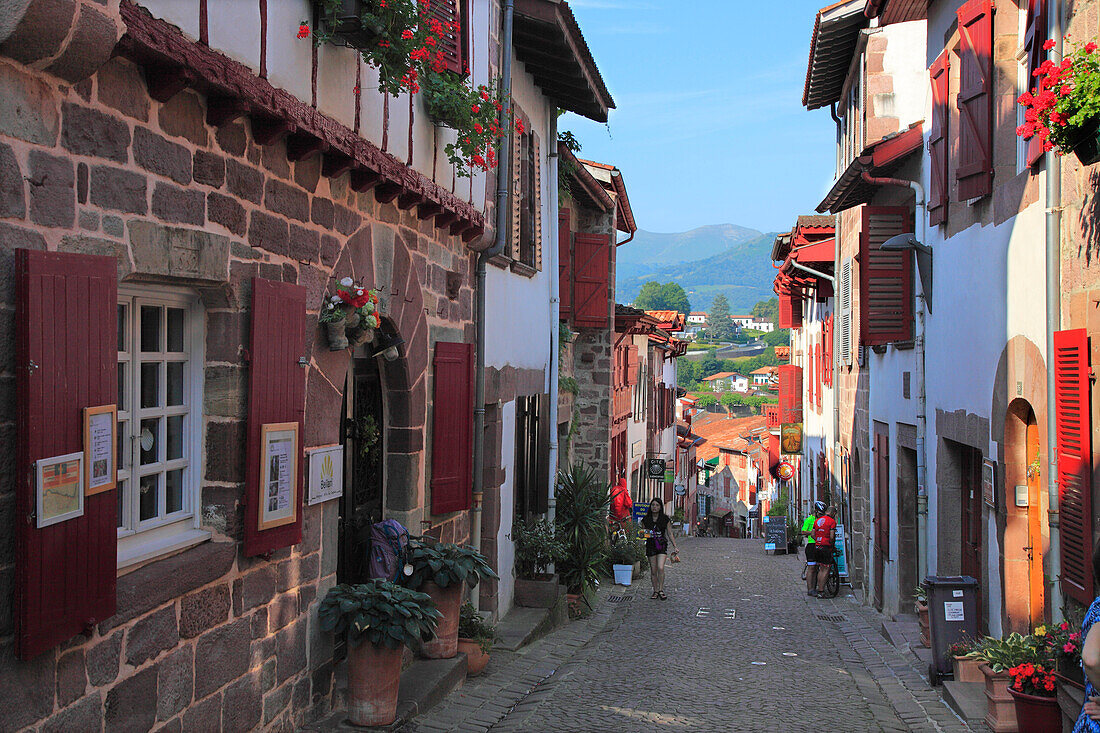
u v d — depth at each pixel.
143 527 4.82
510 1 10.08
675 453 38.34
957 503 10.62
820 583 16.41
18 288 3.54
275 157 5.60
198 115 4.77
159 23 4.15
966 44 9.10
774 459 39.16
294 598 6.09
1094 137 5.63
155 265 4.43
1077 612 6.55
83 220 3.93
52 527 3.71
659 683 8.91
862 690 8.84
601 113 14.28
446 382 9.04
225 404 5.25
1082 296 6.47
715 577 19.38
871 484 15.68
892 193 14.00
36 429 3.61
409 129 7.55
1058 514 6.91
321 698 6.52
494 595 10.87
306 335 6.09
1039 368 7.37
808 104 17.73
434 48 6.76
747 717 7.70
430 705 7.43
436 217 8.66
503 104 10.12
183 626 4.85
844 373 18.47
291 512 5.77
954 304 10.17
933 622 8.60
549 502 13.95
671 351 34.78
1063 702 5.88
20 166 3.57
